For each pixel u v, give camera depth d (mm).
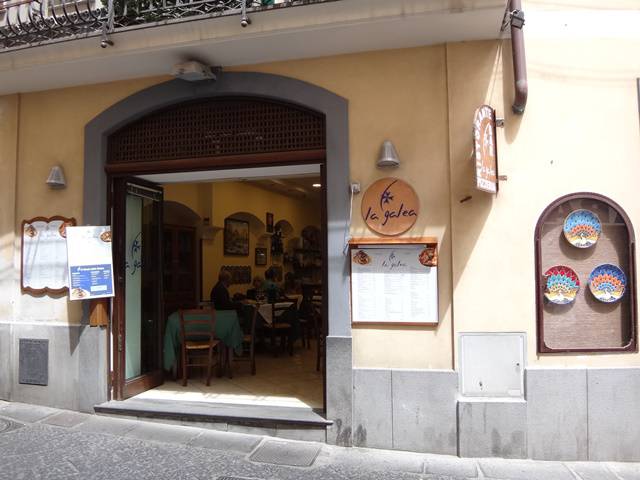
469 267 4520
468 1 4125
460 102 4605
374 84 4781
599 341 4492
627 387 4391
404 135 4695
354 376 4625
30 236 5684
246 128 5195
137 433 4793
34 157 5727
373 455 4410
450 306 4539
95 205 5438
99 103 5543
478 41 4621
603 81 4574
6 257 5754
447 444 4457
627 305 4500
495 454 4395
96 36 4801
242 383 6297
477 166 3990
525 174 4527
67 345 5484
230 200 10773
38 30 5156
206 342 6504
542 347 4422
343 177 4746
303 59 4953
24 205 5734
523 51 4418
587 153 4523
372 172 4727
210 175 5711
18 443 4520
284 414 4891
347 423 4594
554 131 4543
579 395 4383
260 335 8508
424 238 4566
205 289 10156
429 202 4613
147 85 5398
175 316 6484
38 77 5398
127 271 5777
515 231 4508
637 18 4621
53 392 5500
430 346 4551
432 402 4488
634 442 4363
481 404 4410
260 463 4172
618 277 4480
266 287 10102
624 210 4496
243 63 5066
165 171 5398
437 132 4641
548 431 4379
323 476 3955
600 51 4598
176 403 5355
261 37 4527
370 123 4762
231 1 4641
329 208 4766
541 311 4441
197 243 10094
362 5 4266
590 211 4516
